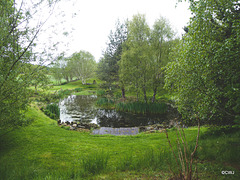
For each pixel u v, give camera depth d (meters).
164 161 4.58
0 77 4.68
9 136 8.20
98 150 6.71
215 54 4.45
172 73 6.41
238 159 4.43
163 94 22.38
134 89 20.33
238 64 4.25
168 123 13.41
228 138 6.18
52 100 6.60
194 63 5.34
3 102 5.38
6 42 4.92
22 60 5.36
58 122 12.38
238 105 4.06
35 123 10.66
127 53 19.92
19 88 5.26
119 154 6.20
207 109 5.33
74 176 4.05
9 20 5.02
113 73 28.98
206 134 7.38
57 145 7.28
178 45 6.84
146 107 18.06
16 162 5.49
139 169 4.38
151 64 19.23
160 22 19.84
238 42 3.96
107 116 16.92
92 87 53.12
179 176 3.06
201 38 5.31
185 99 6.21
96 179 3.89
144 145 7.25
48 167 5.11
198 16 5.18
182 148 5.16
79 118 15.98
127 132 11.16
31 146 7.10
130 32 22.41
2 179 3.89
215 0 5.02
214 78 5.04
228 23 5.07
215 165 4.20
